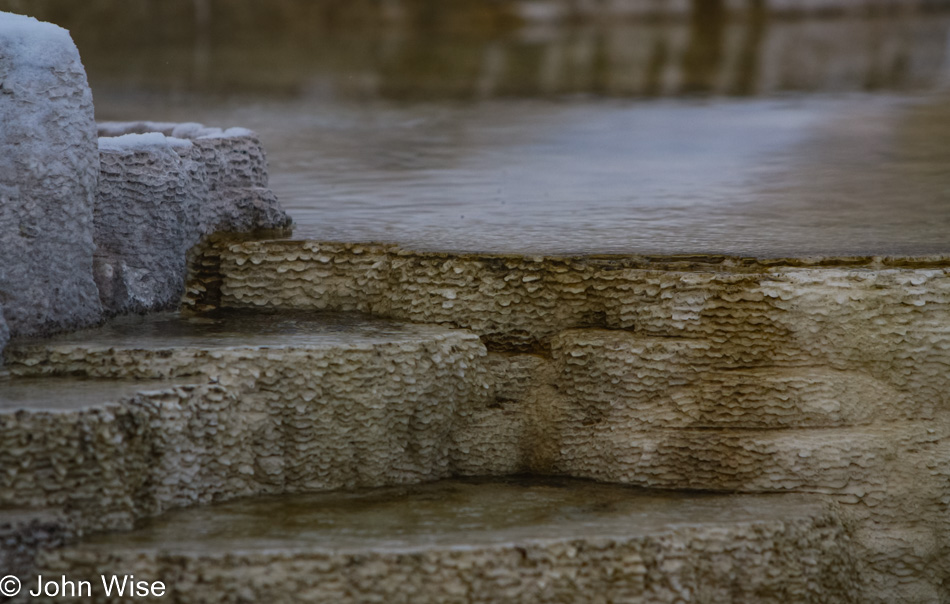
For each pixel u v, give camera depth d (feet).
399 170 32.30
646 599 25.52
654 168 32.48
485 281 27.17
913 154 33.45
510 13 87.61
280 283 27.61
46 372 26.23
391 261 27.43
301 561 25.30
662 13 94.32
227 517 25.91
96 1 69.41
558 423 27.04
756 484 26.50
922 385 26.63
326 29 82.38
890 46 70.08
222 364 26.25
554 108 44.93
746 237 28.07
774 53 66.64
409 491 26.55
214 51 68.69
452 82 54.44
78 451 25.49
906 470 26.50
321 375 26.43
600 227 28.60
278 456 26.40
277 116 41.81
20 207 26.37
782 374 26.63
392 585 25.31
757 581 25.77
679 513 26.07
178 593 25.25
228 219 28.27
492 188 30.99
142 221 27.37
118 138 27.40
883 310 26.61
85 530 25.54
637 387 26.81
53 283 26.61
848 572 26.20
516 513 26.11
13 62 26.30
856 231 28.32
